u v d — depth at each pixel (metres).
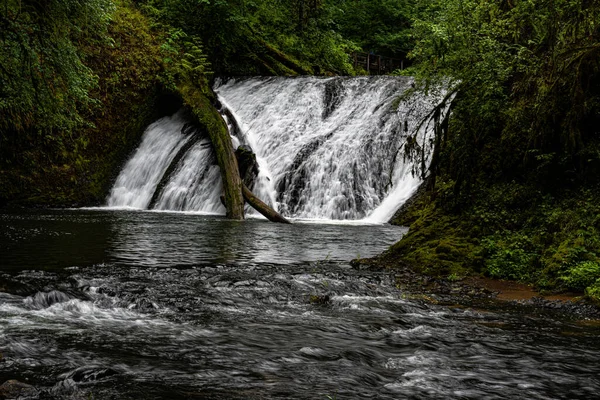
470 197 12.47
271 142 26.17
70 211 21.61
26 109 16.80
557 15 11.28
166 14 31.27
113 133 25.69
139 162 26.05
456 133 13.00
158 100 27.25
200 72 28.23
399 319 7.34
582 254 9.62
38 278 8.91
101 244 13.18
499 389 4.93
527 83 11.87
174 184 24.38
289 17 38.56
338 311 7.73
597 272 9.04
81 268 10.07
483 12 12.86
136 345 5.93
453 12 13.25
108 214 20.80
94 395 4.51
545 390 4.92
